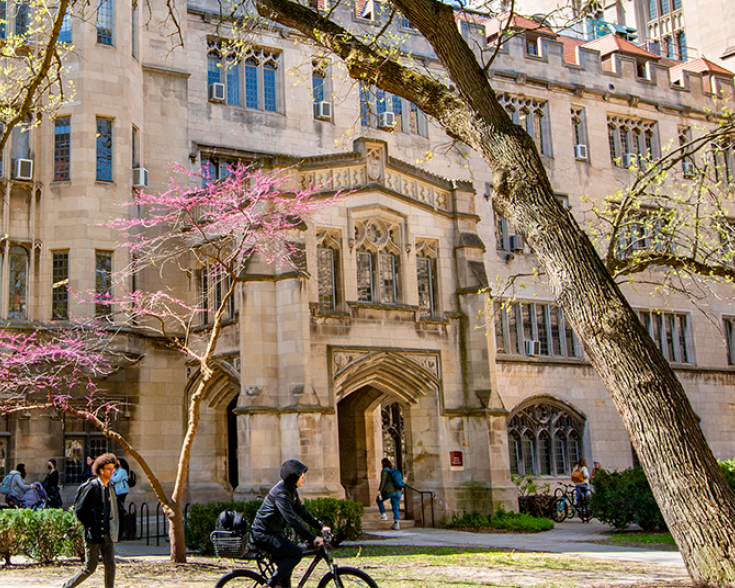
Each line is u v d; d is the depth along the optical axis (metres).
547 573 13.07
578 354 31.86
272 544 8.51
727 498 9.09
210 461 22.72
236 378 20.42
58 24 12.41
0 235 21.58
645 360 9.55
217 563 14.36
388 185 22.48
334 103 29.23
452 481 21.80
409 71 11.97
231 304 21.48
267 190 18.84
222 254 21.20
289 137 28.11
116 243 22.27
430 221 23.12
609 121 35.28
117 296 22.08
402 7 11.26
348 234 21.42
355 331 20.98
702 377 34.59
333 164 21.48
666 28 53.41
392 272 22.28
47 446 21.16
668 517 9.34
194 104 26.53
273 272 20.09
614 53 36.00
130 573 13.07
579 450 30.98
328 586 8.65
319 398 19.95
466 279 23.08
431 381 22.09
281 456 19.22
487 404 21.95
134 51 24.50
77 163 22.19
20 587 11.74
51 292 21.75
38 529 14.27
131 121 23.53
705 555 9.01
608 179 34.31
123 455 22.28
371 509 23.84
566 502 25.06
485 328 22.50
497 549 16.53
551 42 34.22
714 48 47.03
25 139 22.38
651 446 9.39
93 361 20.70
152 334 22.98
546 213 10.31
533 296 31.27
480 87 11.08
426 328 22.28
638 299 33.53
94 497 9.80
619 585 11.15
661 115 36.28
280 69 28.48
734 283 18.72
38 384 18.69
